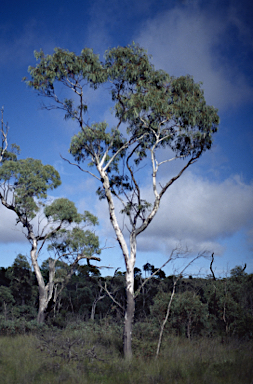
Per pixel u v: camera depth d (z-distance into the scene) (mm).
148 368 11266
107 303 42406
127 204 16062
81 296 42594
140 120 17703
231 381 9562
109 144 17609
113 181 17938
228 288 21094
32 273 42938
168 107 16672
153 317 19891
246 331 18484
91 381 9766
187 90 17672
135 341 14859
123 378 10164
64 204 29344
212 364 11586
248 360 11953
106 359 12578
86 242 28953
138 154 18156
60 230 29422
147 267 24703
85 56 16375
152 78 16891
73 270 29719
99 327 19219
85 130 17531
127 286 14867
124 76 16453
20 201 28047
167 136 17672
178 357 12875
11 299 39250
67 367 10820
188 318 18766
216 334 18547
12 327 20219
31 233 28844
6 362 11430
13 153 31094
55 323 29484
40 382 9281
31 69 16391
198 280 21688
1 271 50562
